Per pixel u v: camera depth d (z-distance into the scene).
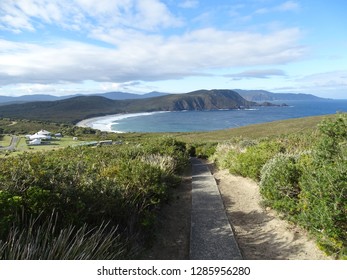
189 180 9.80
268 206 5.94
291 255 3.93
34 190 3.32
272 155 8.03
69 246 3.00
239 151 11.77
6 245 2.58
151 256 4.04
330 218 3.36
